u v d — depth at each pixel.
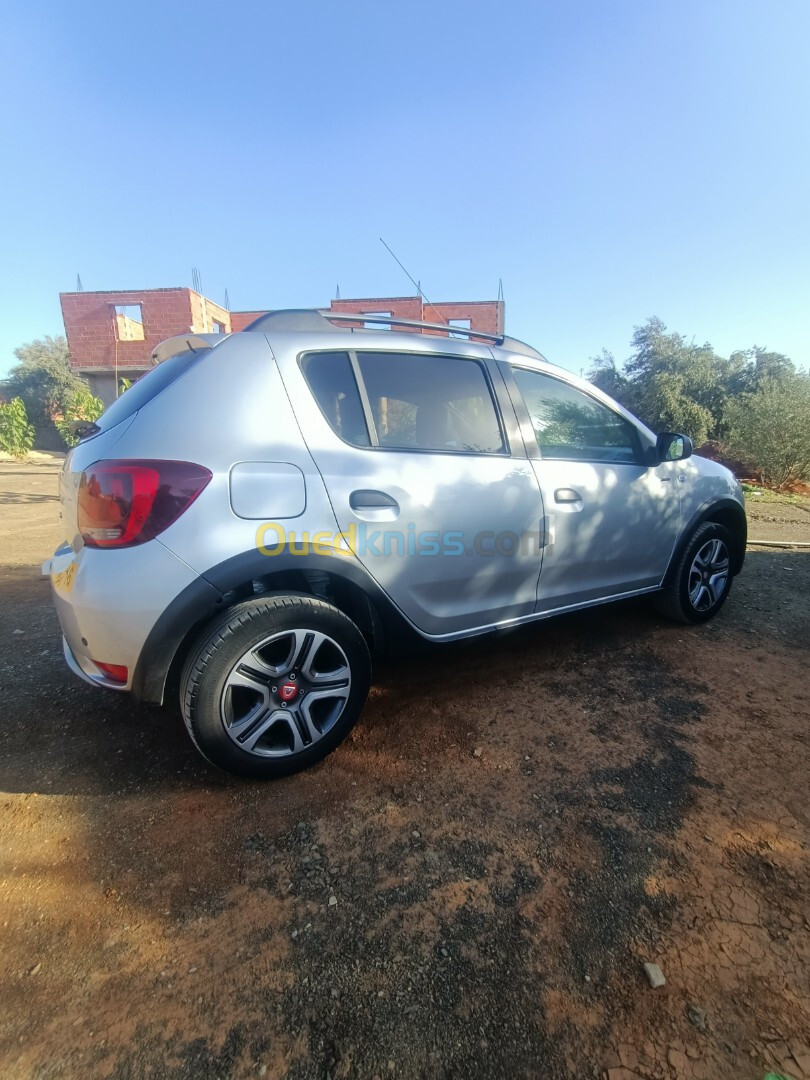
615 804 2.03
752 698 2.76
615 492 3.01
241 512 1.96
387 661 2.50
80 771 2.24
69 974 1.43
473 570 2.51
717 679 2.95
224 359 2.08
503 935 1.53
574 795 2.08
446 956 1.48
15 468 16.19
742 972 1.41
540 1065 1.23
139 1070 1.22
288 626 2.04
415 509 2.30
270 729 2.13
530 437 2.74
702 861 1.76
